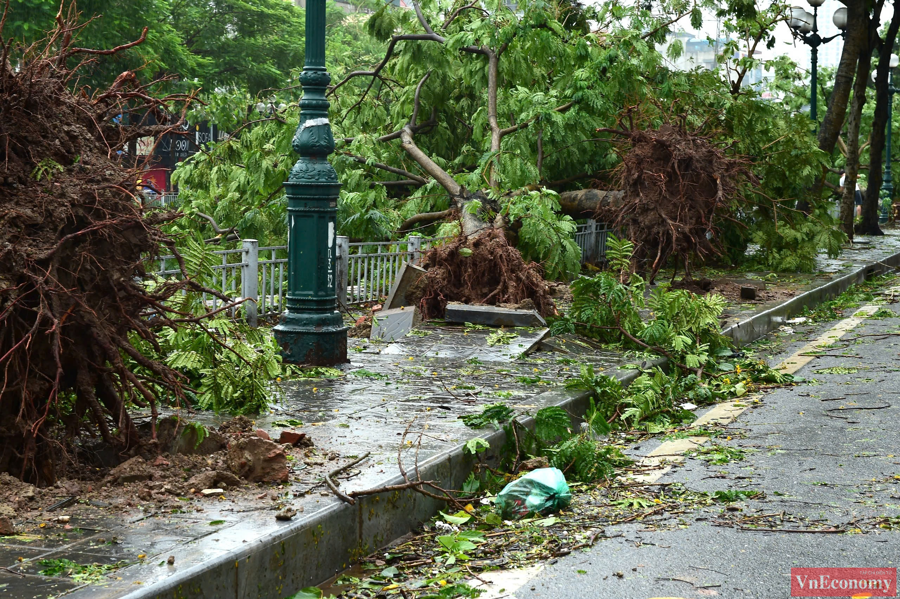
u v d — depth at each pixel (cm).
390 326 1130
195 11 4256
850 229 3027
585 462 645
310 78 932
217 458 555
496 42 1645
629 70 1702
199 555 398
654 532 527
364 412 720
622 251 1199
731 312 1386
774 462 681
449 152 1992
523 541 516
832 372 1059
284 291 1280
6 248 475
